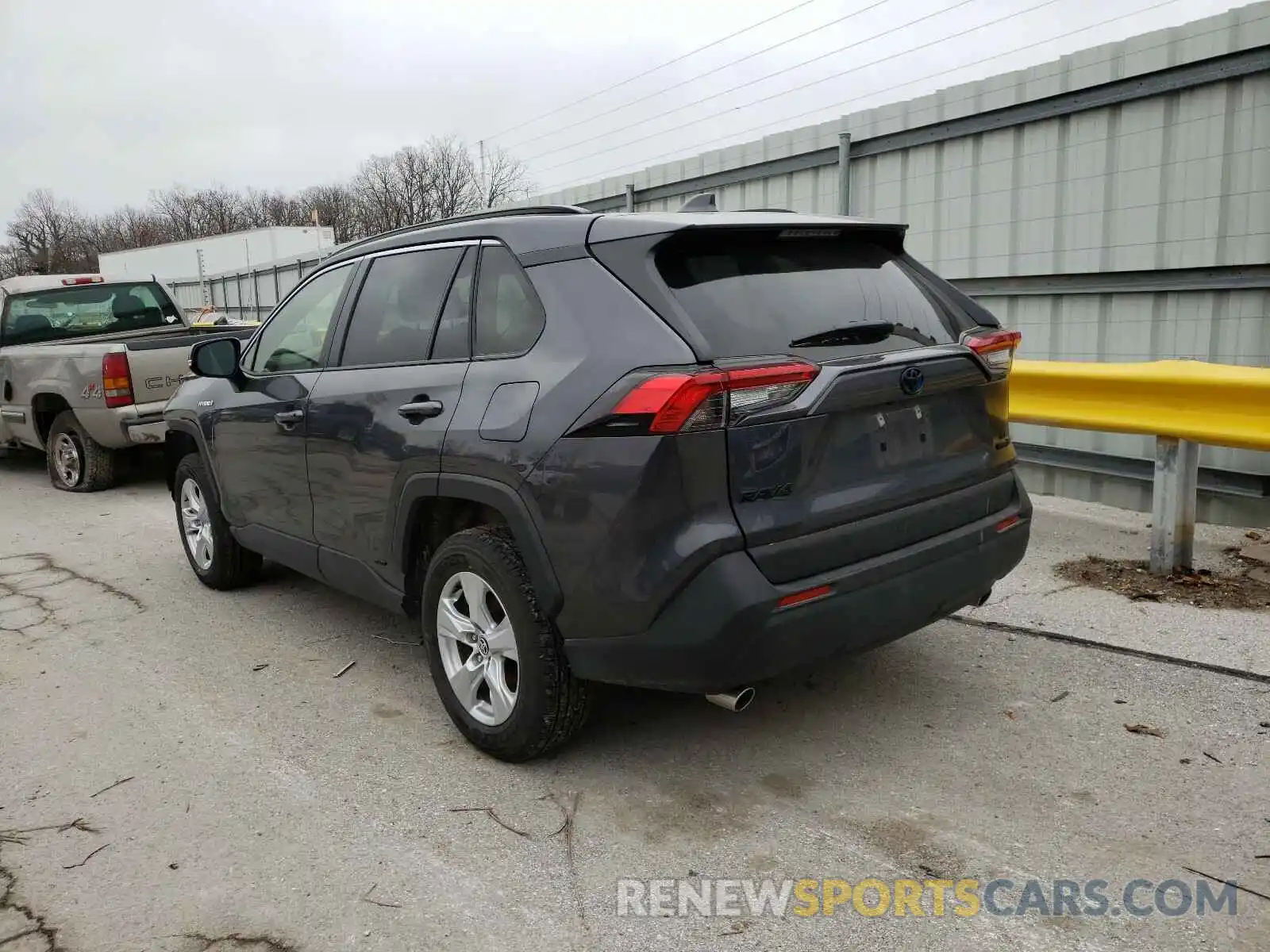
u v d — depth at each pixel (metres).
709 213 3.32
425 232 3.90
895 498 3.11
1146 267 6.14
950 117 7.13
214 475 5.19
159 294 10.45
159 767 3.55
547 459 3.02
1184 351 6.07
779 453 2.83
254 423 4.65
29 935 2.63
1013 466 3.69
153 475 9.70
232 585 5.64
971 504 3.39
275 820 3.17
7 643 4.95
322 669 4.46
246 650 4.73
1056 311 6.78
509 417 3.17
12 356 9.16
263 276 22.39
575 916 2.64
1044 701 3.78
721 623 2.75
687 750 3.52
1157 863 2.76
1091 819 2.99
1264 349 5.69
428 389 3.56
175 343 8.52
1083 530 5.98
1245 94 5.53
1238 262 5.70
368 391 3.85
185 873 2.89
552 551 3.05
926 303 3.51
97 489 8.91
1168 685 3.85
